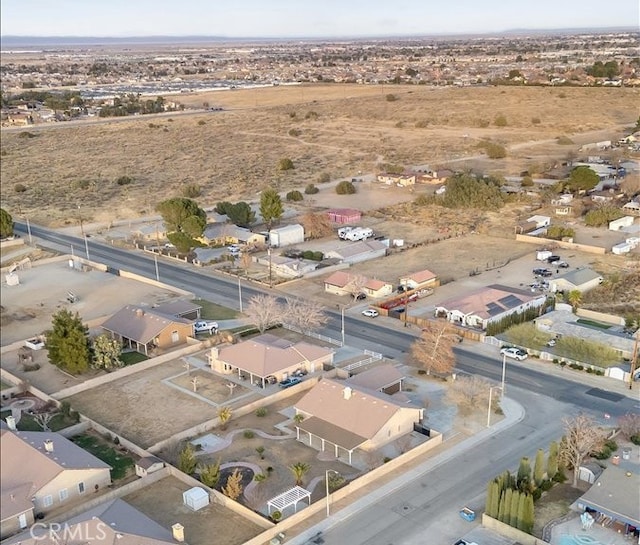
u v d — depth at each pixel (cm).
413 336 8800
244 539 5041
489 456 6047
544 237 12544
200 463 6047
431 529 5100
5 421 6756
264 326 8925
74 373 7906
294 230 13000
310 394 6719
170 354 8281
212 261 11969
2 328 9294
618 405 6906
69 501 5541
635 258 11444
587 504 5109
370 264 11694
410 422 6481
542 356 8019
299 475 5572
